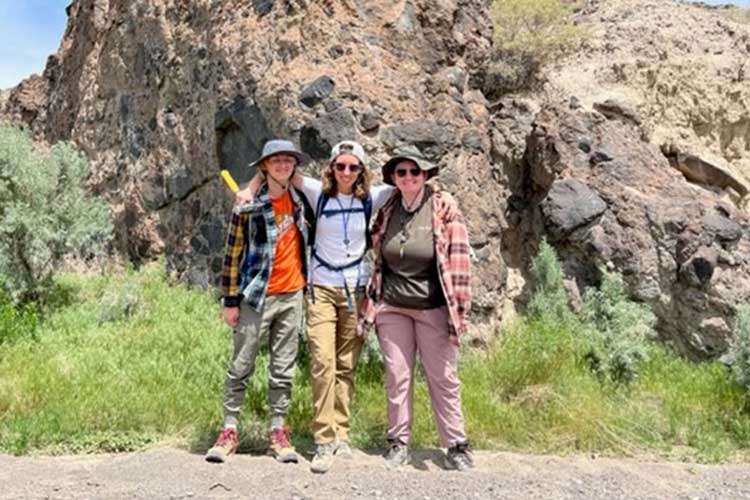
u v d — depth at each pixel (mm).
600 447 5938
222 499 4516
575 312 8312
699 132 11734
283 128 8422
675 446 6082
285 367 5391
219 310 8828
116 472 4953
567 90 11266
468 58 9633
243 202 5324
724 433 6305
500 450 5840
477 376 6949
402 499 4590
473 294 8172
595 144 9344
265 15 9383
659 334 8547
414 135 8266
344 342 5477
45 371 6559
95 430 5711
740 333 6961
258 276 5293
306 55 8734
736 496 4910
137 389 6367
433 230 5312
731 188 10891
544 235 9016
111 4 12805
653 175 9312
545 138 9398
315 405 5301
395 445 5340
